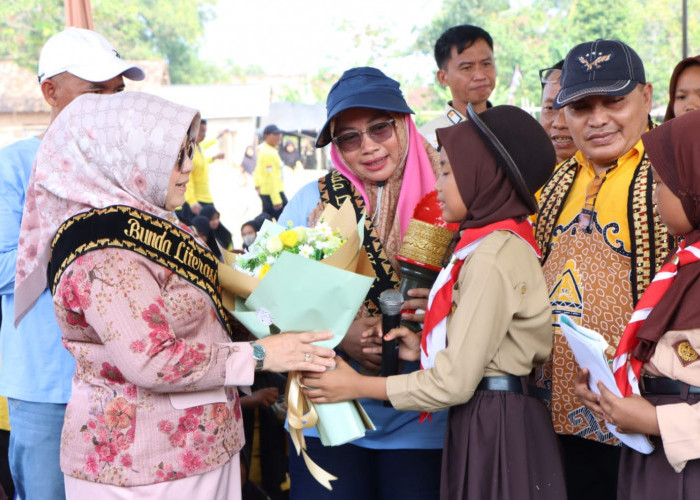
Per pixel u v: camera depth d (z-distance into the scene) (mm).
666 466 2014
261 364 2176
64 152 2133
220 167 14820
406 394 2221
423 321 2512
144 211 2086
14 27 23188
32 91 23047
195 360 2053
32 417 2674
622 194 2547
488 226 2230
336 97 2719
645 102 2656
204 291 2182
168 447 2078
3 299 2777
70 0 4121
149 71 21922
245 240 7074
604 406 2020
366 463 2721
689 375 1934
